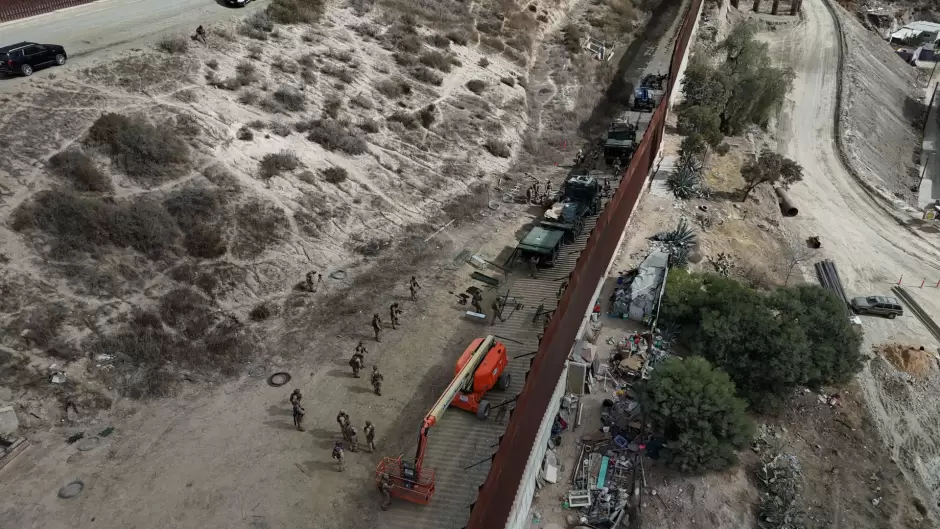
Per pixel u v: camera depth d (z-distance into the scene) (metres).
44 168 28.80
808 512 24.73
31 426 22.33
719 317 29.36
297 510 20.41
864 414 30.62
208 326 26.98
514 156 44.59
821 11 94.38
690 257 36.59
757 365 28.03
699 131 48.28
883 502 26.16
